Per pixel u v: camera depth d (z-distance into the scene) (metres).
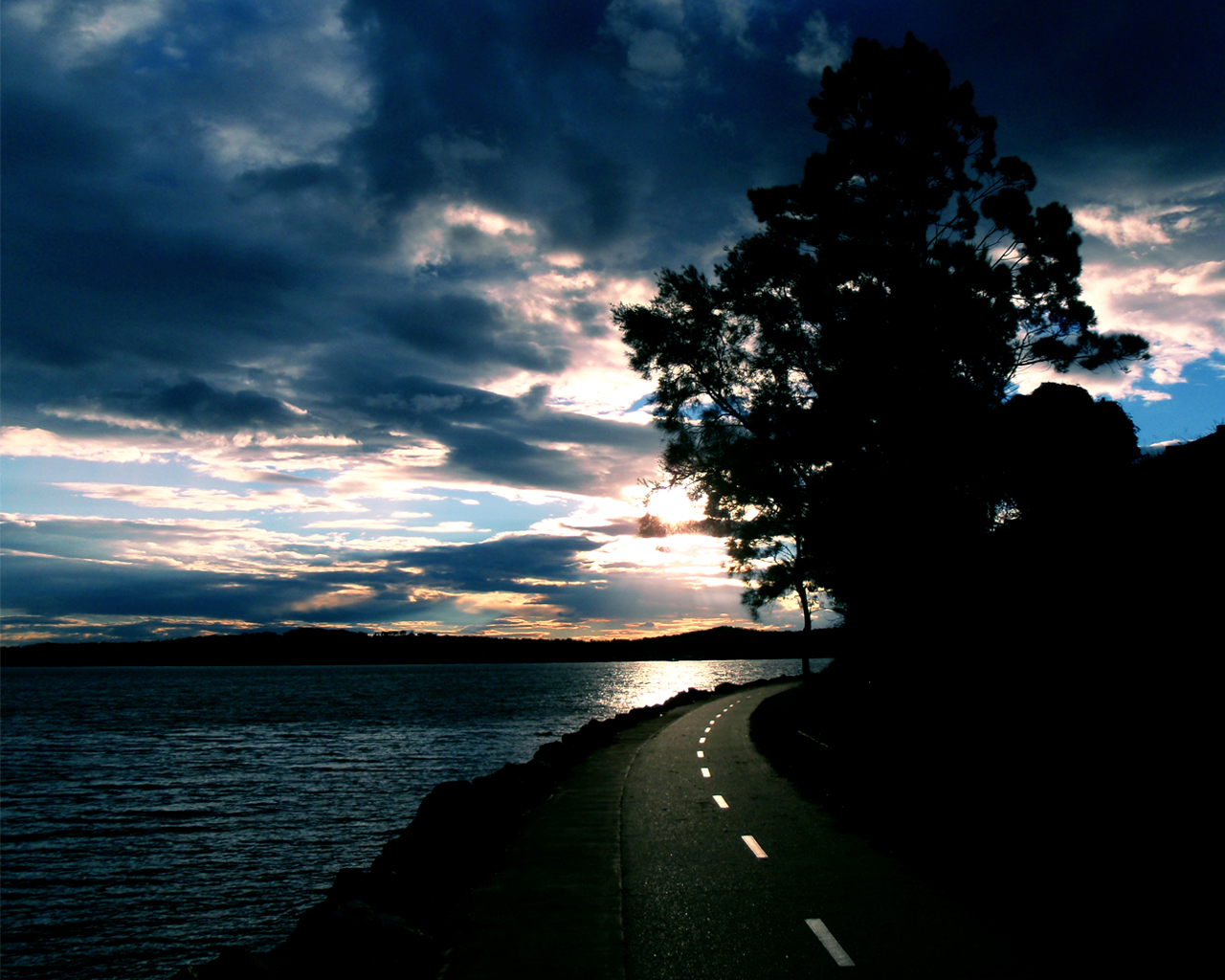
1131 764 9.72
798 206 24.16
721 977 5.95
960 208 23.23
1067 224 22.22
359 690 147.50
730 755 21.27
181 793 37.59
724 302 25.31
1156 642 11.76
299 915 20.94
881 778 13.76
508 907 8.02
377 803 34.19
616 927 7.26
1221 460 13.55
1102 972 5.53
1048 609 14.77
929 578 19.09
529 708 85.62
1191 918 6.24
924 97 22.73
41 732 68.88
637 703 94.69
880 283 22.86
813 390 24.09
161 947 19.05
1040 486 17.44
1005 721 13.45
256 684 194.75
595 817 13.06
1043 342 22.48
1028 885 7.66
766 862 9.46
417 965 6.42
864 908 7.41
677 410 26.67
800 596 35.72
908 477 20.06
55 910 21.53
